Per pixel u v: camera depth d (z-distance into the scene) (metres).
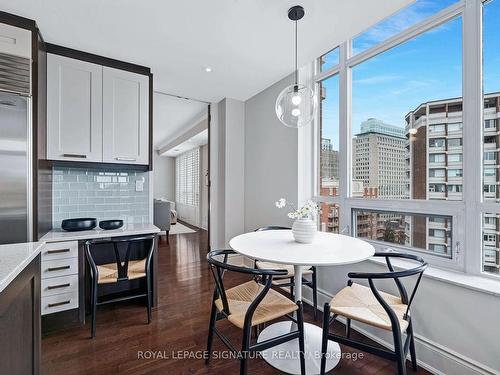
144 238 2.26
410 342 1.50
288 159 2.89
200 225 6.87
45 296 1.95
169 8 1.77
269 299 1.61
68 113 2.26
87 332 2.00
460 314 1.47
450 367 1.50
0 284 0.80
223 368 1.63
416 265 1.79
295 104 1.90
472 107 1.57
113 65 2.47
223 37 2.12
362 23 1.93
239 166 3.70
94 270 1.97
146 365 1.65
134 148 2.57
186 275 3.24
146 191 2.88
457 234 1.65
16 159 1.82
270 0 1.70
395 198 2.01
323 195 2.67
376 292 1.32
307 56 2.43
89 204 2.59
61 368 1.61
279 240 1.88
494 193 1.51
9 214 1.79
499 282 1.46
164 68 2.67
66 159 2.25
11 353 0.95
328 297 2.32
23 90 1.84
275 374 1.59
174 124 5.60
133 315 2.26
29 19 1.87
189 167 7.73
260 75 2.85
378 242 2.13
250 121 3.60
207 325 2.11
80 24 1.94
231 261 3.62
